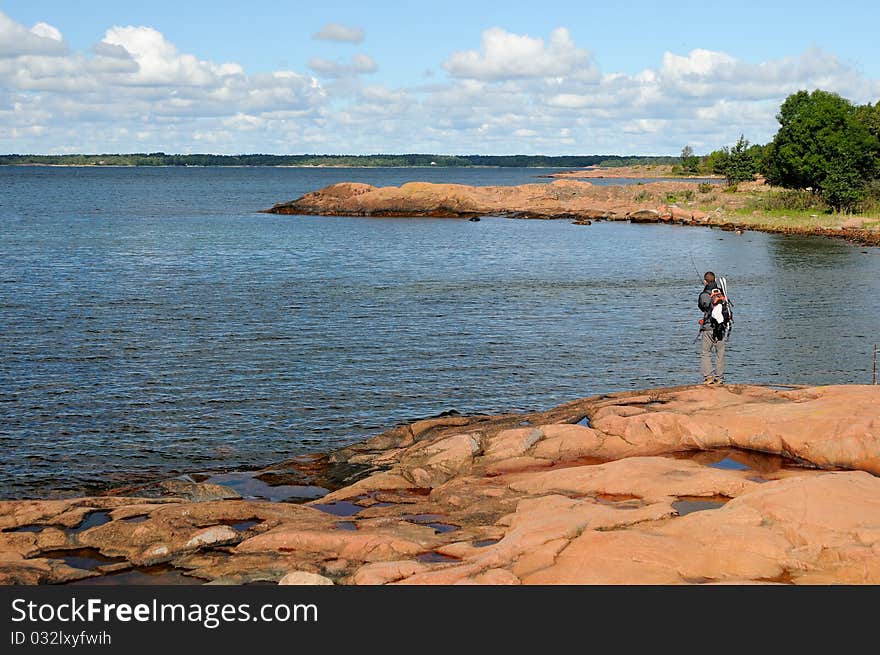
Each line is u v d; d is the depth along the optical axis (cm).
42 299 3228
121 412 1778
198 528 998
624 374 2127
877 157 7550
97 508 1091
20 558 935
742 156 12088
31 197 12475
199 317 2884
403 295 3450
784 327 2728
